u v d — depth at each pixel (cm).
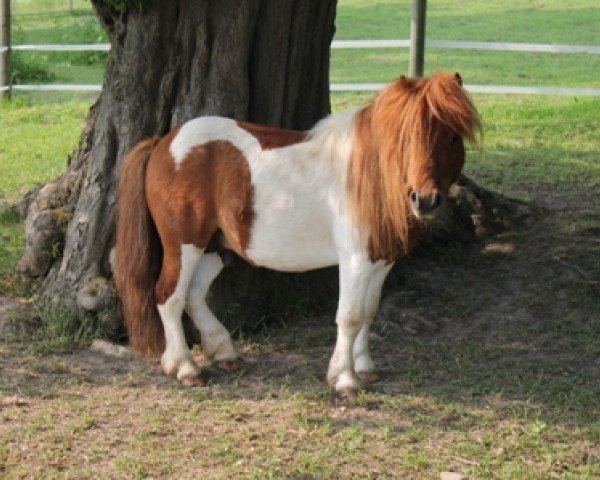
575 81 1409
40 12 2114
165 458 481
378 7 2106
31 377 577
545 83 1402
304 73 665
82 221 646
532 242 754
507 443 496
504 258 735
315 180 531
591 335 634
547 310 666
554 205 850
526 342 628
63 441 499
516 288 693
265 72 639
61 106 1344
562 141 1077
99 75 1527
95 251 641
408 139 484
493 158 1012
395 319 659
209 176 547
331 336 630
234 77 629
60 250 673
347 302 529
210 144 548
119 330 636
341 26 1881
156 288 567
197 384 564
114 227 640
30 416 527
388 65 1566
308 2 644
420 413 527
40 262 677
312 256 547
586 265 714
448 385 565
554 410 533
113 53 654
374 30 1822
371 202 511
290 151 538
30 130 1201
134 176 563
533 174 952
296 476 464
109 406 538
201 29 624
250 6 621
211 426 514
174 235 552
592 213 820
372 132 511
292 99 655
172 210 548
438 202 478
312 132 541
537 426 508
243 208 540
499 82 1412
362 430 509
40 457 484
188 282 563
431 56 1647
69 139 1150
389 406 534
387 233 514
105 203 641
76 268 645
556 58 1612
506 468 470
